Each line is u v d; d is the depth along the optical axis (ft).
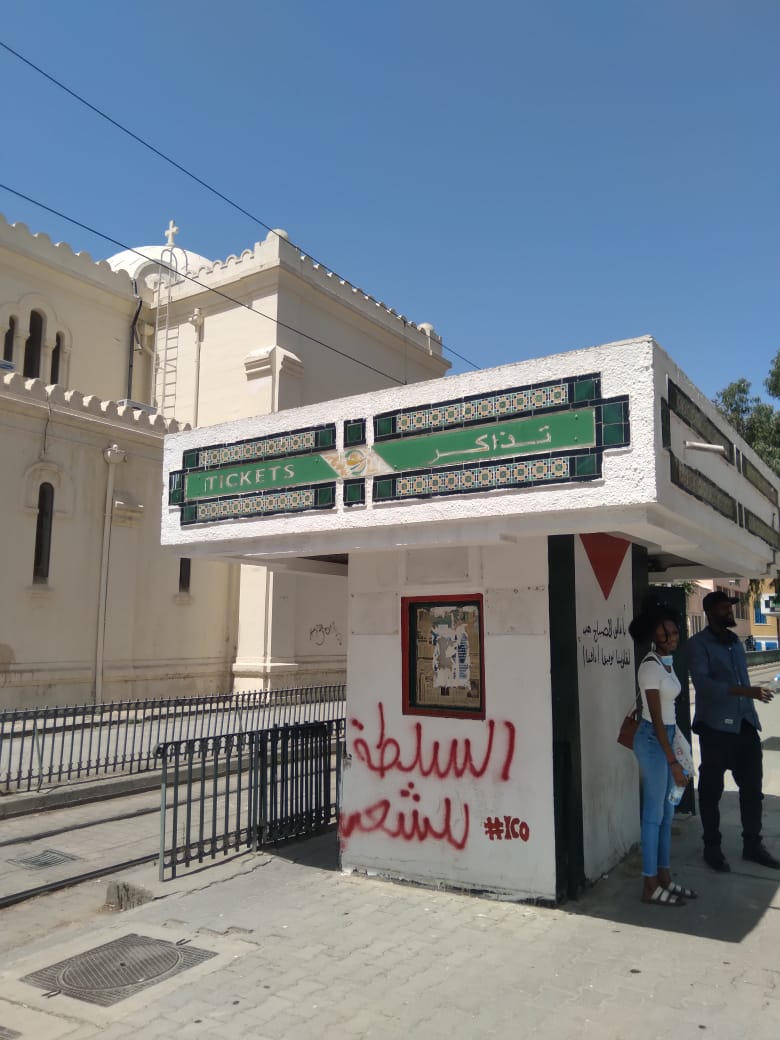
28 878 21.76
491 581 18.12
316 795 24.30
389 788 19.19
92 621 55.21
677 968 13.74
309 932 15.70
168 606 61.26
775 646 172.55
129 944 15.33
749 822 20.04
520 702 17.51
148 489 60.34
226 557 21.34
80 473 55.52
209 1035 11.81
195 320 74.84
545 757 17.12
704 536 17.92
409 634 19.29
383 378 84.28
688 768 17.07
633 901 17.08
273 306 71.00
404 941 15.14
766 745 40.60
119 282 75.61
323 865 20.53
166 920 16.60
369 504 17.60
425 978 13.52
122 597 57.31
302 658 68.59
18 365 65.72
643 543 22.03
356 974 13.73
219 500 20.61
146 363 77.92
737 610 154.10
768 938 14.98
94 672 54.70
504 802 17.51
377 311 83.20
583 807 17.93
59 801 30.45
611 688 20.17
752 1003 12.46
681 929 15.48
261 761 22.66
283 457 19.44
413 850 18.66
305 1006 12.62
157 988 13.41
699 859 20.24
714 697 19.75
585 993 12.88
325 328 76.43
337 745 23.25
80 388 71.15
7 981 13.94
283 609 66.80
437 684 18.78
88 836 26.16
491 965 13.97
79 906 19.69
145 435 59.88
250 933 15.72
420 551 19.30
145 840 25.49
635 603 22.33
